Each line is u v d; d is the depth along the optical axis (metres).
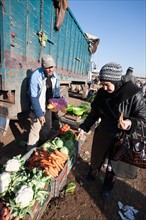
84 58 8.72
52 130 4.88
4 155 3.45
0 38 2.39
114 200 2.67
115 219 2.33
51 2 3.78
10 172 1.99
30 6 3.02
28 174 2.02
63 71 5.58
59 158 2.49
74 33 6.05
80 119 5.07
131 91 1.94
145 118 2.00
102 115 2.37
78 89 11.43
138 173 3.57
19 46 2.85
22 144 3.89
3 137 4.18
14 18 2.61
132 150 2.04
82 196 2.65
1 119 2.68
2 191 1.78
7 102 2.84
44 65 2.79
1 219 1.60
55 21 4.20
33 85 2.79
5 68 2.48
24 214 1.72
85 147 4.30
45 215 2.25
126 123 1.91
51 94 3.39
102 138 2.31
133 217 2.40
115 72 1.88
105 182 2.55
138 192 2.95
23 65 3.03
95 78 18.66
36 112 2.85
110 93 2.09
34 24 3.26
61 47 5.02
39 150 2.76
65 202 2.48
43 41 3.61
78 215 2.32
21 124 5.02
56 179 2.24
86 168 3.40
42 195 1.88
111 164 2.25
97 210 2.44
